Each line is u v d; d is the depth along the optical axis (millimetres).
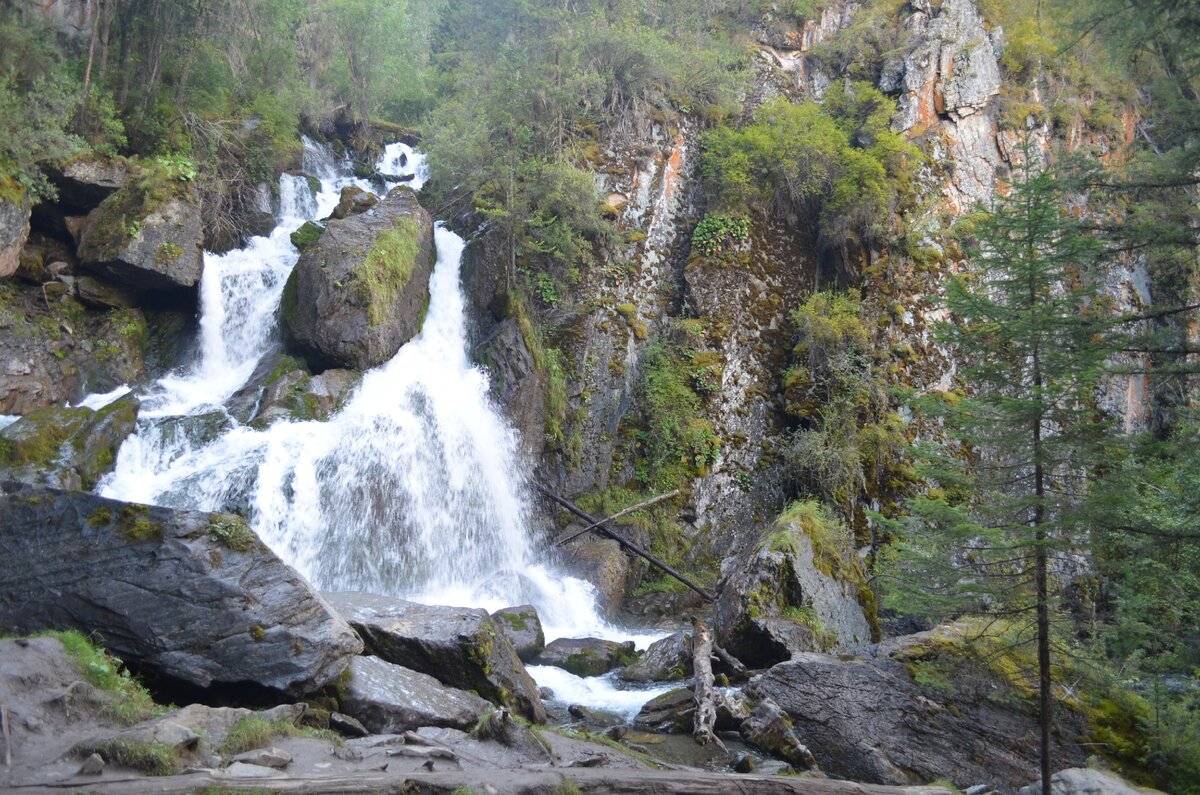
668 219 27969
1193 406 18672
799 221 28797
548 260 25984
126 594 9367
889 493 24500
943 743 11469
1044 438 9914
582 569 21359
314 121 30750
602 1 32344
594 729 11906
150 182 20938
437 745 8531
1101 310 11242
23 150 18766
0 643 7598
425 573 19328
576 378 24984
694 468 24766
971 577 10445
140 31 23156
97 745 6520
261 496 16859
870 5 34219
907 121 30641
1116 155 32781
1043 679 10016
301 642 9508
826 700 12164
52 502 9703
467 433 21531
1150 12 10711
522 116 27234
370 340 20812
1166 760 10891
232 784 6391
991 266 10391
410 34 40031
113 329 20391
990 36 32688
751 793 8562
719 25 33688
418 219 23984
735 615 15859
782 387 26484
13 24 18766
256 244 24344
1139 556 10688
